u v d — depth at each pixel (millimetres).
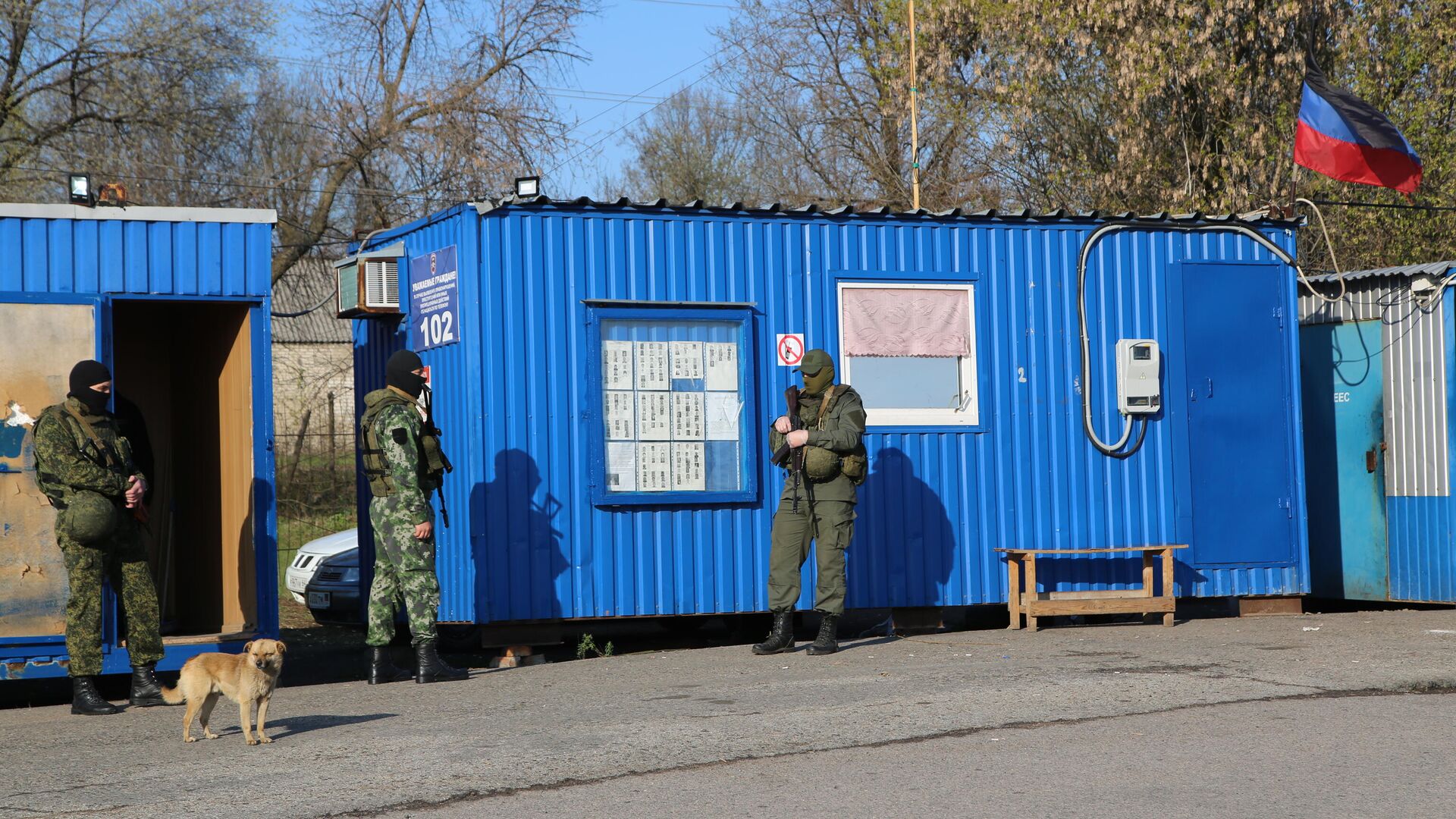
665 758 5781
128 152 24891
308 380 27953
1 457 8148
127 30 24500
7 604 8141
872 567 10422
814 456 8867
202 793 5367
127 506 7785
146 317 10883
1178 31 20250
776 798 5152
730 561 10102
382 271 10609
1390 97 22531
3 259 8312
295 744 6328
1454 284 11406
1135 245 11227
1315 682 7301
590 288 9859
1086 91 23078
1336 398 12453
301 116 29281
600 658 9617
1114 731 6203
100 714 7668
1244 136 20922
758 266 10305
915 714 6586
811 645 9586
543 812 5000
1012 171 25172
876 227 10617
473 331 9570
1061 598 10242
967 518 10688
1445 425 11445
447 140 27703
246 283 8969
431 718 6949
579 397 9789
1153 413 11148
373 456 8461
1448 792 5059
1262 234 11523
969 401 10773
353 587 11859
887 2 27266
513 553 9562
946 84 24016
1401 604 12617
